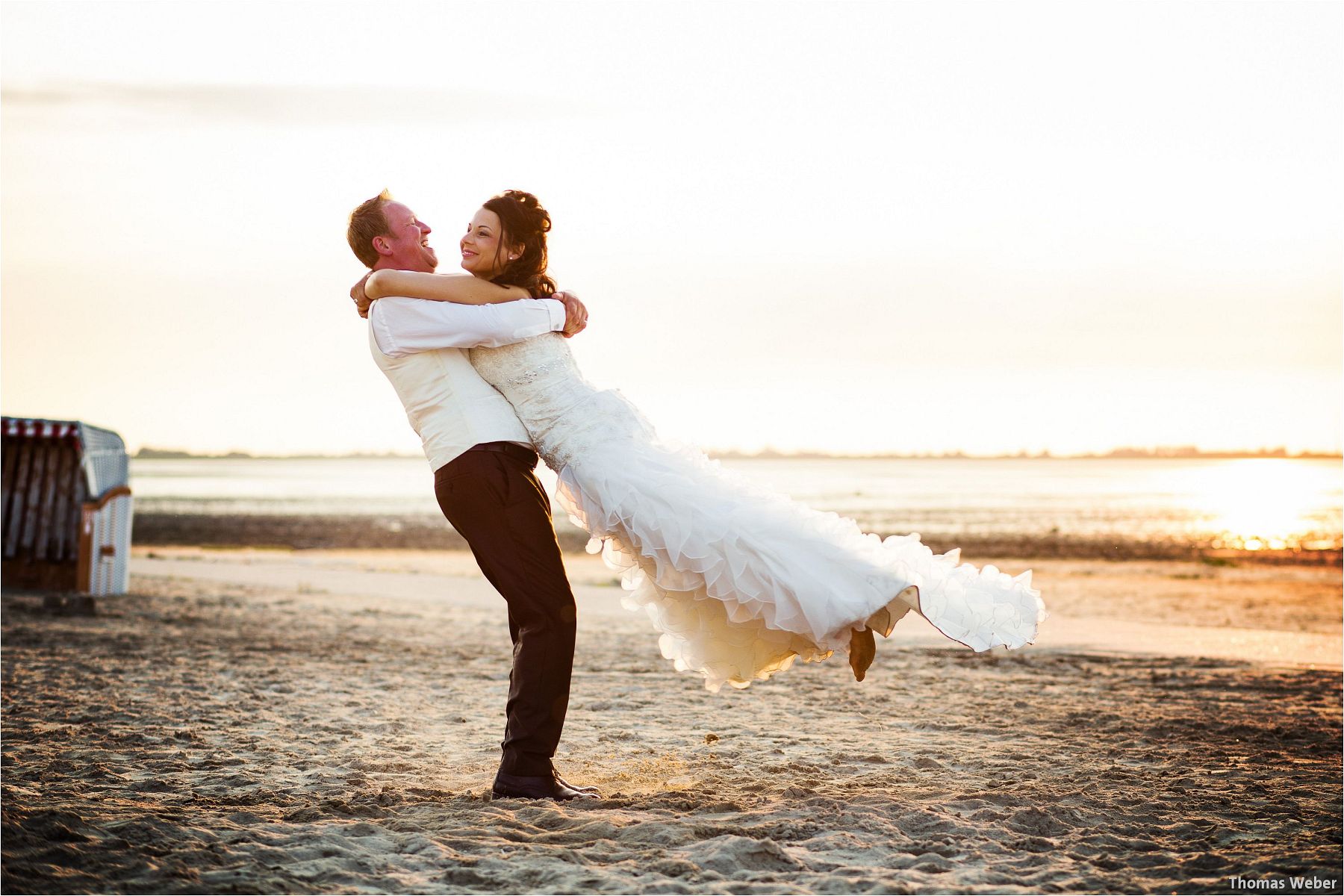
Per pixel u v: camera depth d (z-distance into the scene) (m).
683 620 5.02
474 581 20.14
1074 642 12.06
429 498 96.50
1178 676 9.47
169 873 3.37
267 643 10.81
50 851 3.47
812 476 179.75
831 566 4.42
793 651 4.96
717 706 7.54
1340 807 4.55
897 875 3.48
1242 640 12.48
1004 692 8.41
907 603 4.43
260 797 4.59
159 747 5.85
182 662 9.34
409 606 15.38
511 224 4.64
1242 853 3.81
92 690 7.81
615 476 4.54
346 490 118.69
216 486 131.00
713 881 3.43
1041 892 3.37
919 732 6.57
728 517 4.44
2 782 4.88
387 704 7.43
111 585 15.56
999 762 5.61
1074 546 43.41
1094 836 4.01
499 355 4.68
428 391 4.61
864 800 4.51
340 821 4.14
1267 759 5.80
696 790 4.82
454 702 7.57
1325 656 11.20
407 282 4.52
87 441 15.58
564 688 4.62
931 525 61.53
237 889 3.27
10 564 15.85
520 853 3.70
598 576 22.44
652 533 4.46
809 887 3.38
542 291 4.82
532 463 4.74
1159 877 3.54
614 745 6.05
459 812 4.29
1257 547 44.12
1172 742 6.31
